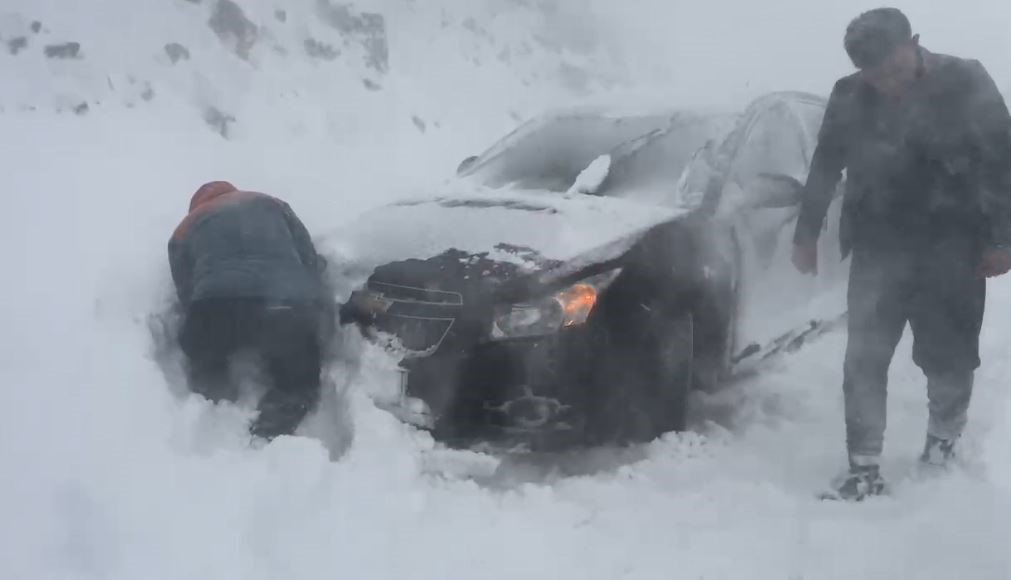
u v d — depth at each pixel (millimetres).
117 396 3729
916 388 4594
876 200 3564
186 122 9742
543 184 4734
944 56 3488
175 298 4547
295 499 3217
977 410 4230
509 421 3637
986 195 3459
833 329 4828
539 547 3113
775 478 3730
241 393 3941
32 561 2852
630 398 3766
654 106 4992
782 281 4516
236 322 3822
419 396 3703
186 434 3666
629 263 3795
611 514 3369
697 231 4066
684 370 3875
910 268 3568
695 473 3725
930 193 3500
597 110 5098
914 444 4062
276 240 3998
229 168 8359
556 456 3840
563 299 3648
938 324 3594
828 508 3447
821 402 4391
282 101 10898
